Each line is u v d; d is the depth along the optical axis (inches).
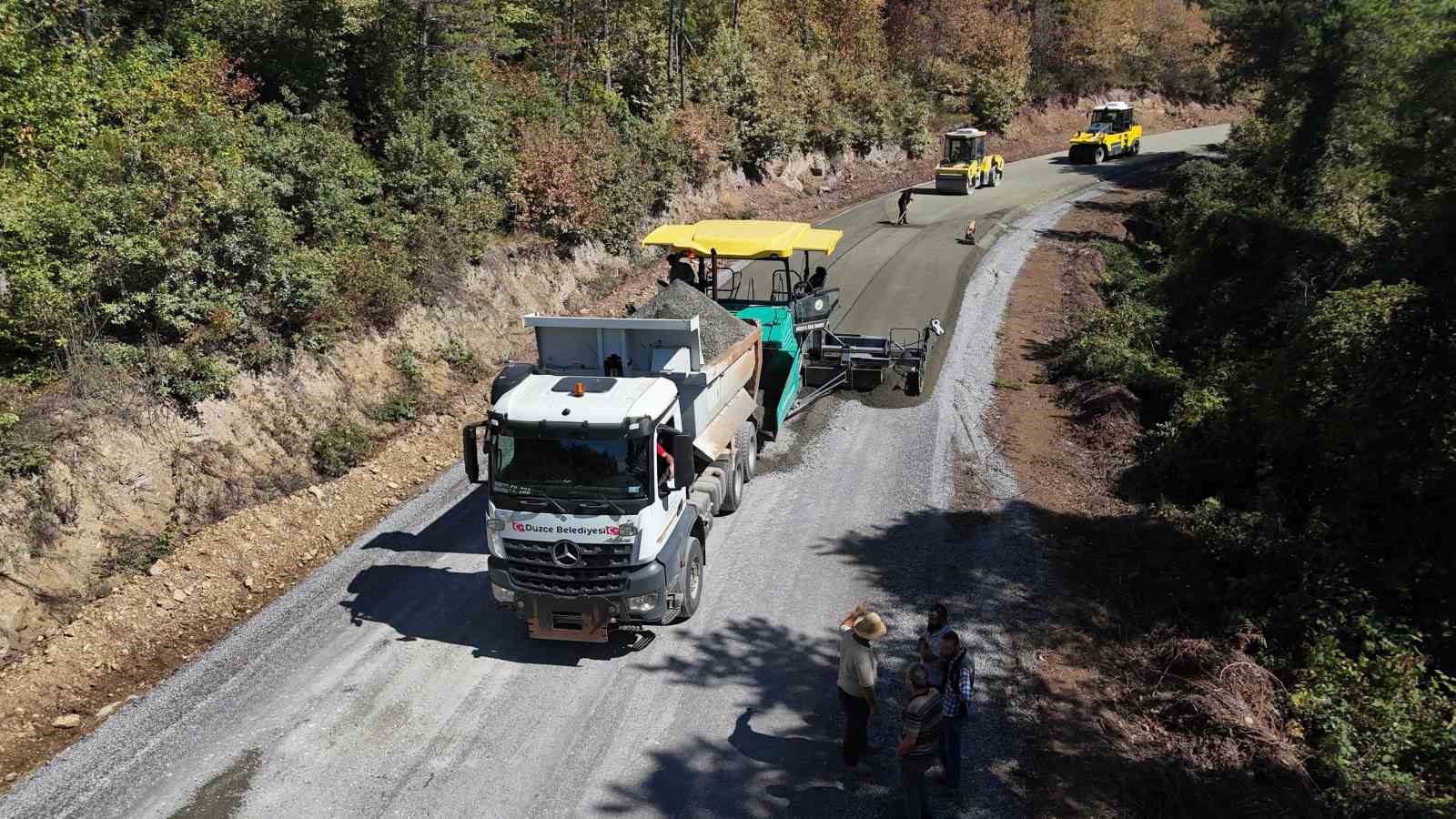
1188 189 1209.4
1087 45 2265.0
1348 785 294.2
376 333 604.7
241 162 565.3
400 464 534.9
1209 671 348.5
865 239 1162.0
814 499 508.4
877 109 1657.2
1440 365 421.1
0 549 350.3
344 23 726.5
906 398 669.3
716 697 337.1
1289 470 498.0
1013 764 301.3
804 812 280.1
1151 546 453.1
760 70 1396.4
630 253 956.0
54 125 530.6
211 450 453.7
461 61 861.8
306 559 435.8
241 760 299.0
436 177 736.3
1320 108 1048.8
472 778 293.3
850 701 284.0
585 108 1023.6
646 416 333.4
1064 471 550.9
